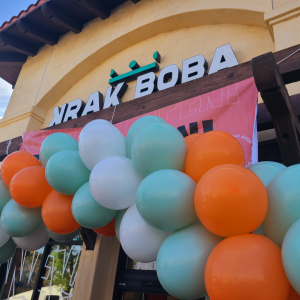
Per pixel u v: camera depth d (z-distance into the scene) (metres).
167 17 3.54
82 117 2.58
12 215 1.68
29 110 4.39
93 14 4.52
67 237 1.86
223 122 1.74
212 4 3.16
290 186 0.88
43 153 1.74
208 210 0.85
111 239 2.78
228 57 2.84
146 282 2.45
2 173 1.85
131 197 1.25
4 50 5.17
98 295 2.47
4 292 3.42
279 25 2.52
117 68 4.03
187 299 0.96
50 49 5.09
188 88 1.99
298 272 0.69
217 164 1.03
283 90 1.40
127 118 2.18
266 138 2.20
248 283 0.74
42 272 3.15
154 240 1.16
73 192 1.50
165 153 1.10
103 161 1.29
